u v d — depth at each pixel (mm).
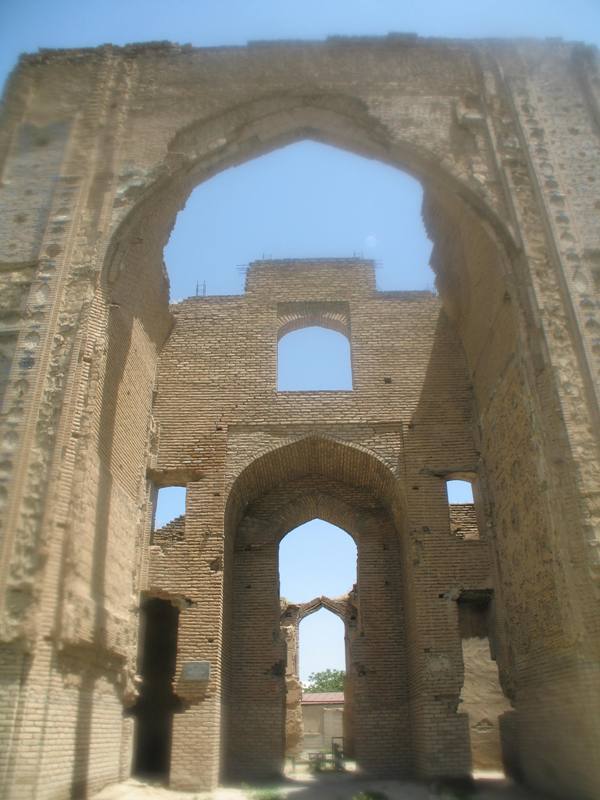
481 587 14625
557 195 12773
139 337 14867
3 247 12484
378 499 17453
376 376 16891
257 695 15484
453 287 16422
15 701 8875
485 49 14609
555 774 11250
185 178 13930
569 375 11297
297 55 14727
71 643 9875
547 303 11930
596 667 9711
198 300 17938
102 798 10727
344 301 17922
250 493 17016
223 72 14594
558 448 11055
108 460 12508
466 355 16781
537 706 12133
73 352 11391
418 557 14922
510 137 13625
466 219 13930
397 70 14531
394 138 13750
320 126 14586
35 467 10445
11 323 11781
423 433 16172
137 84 14453
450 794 12117
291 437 16281
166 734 16641
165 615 17641
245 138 14312
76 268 12242
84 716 10625
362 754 15055
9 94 14109
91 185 13172
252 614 16281
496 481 14578
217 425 16391
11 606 9445
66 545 10250
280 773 14773
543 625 11820
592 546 10094
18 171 13320
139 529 14523
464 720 13641
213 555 14977
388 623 16172
